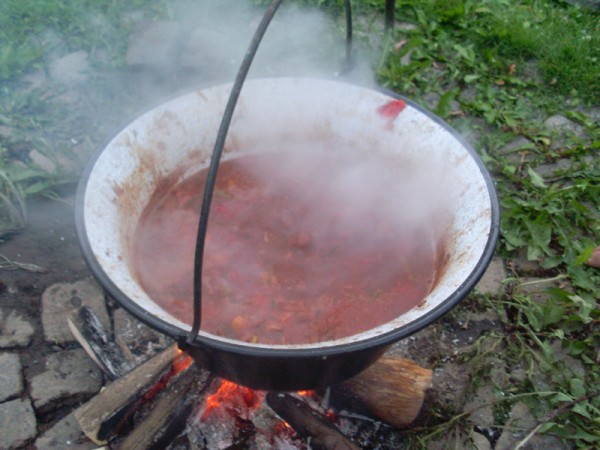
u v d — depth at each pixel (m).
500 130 1.17
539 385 0.81
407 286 0.65
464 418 0.76
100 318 0.85
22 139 1.10
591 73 1.29
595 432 0.75
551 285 0.94
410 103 0.73
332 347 0.48
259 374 0.54
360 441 0.73
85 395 0.77
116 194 0.64
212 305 0.62
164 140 0.72
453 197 0.67
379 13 1.44
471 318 0.88
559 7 1.48
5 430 0.73
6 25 1.33
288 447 0.71
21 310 0.86
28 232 0.96
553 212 0.99
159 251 0.67
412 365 0.72
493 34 1.37
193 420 0.72
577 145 1.15
